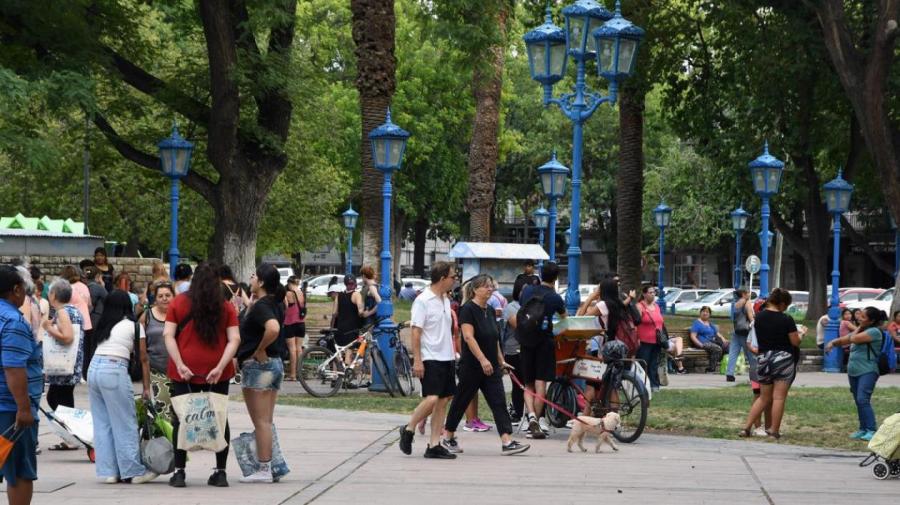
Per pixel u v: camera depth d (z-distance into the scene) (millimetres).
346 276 28953
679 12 53500
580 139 26828
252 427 21141
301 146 68500
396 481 15750
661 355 32406
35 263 37938
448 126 86812
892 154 40375
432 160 86562
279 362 15508
